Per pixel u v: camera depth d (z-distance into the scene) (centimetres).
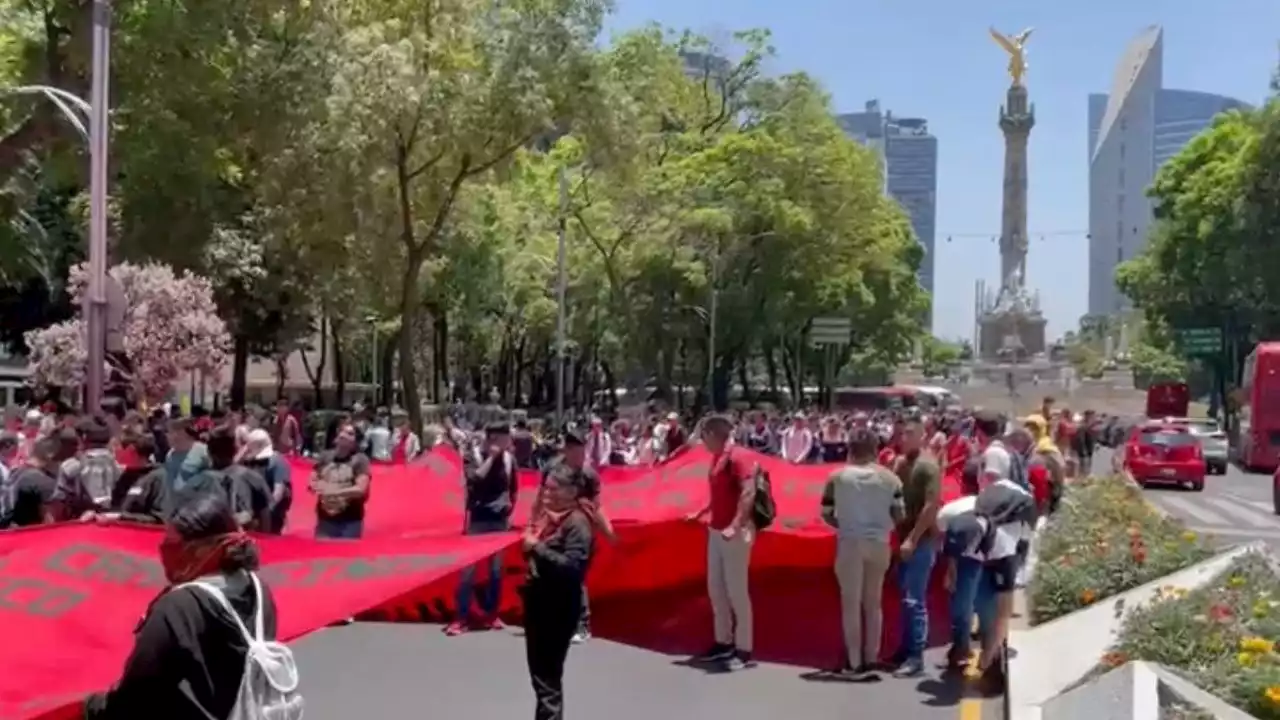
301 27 3403
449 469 1823
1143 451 4006
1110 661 914
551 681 885
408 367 3203
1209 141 7062
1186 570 1192
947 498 1709
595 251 5244
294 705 470
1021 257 10356
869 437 1133
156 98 3148
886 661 1182
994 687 1084
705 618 1305
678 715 977
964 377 10512
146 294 3247
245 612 469
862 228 5706
